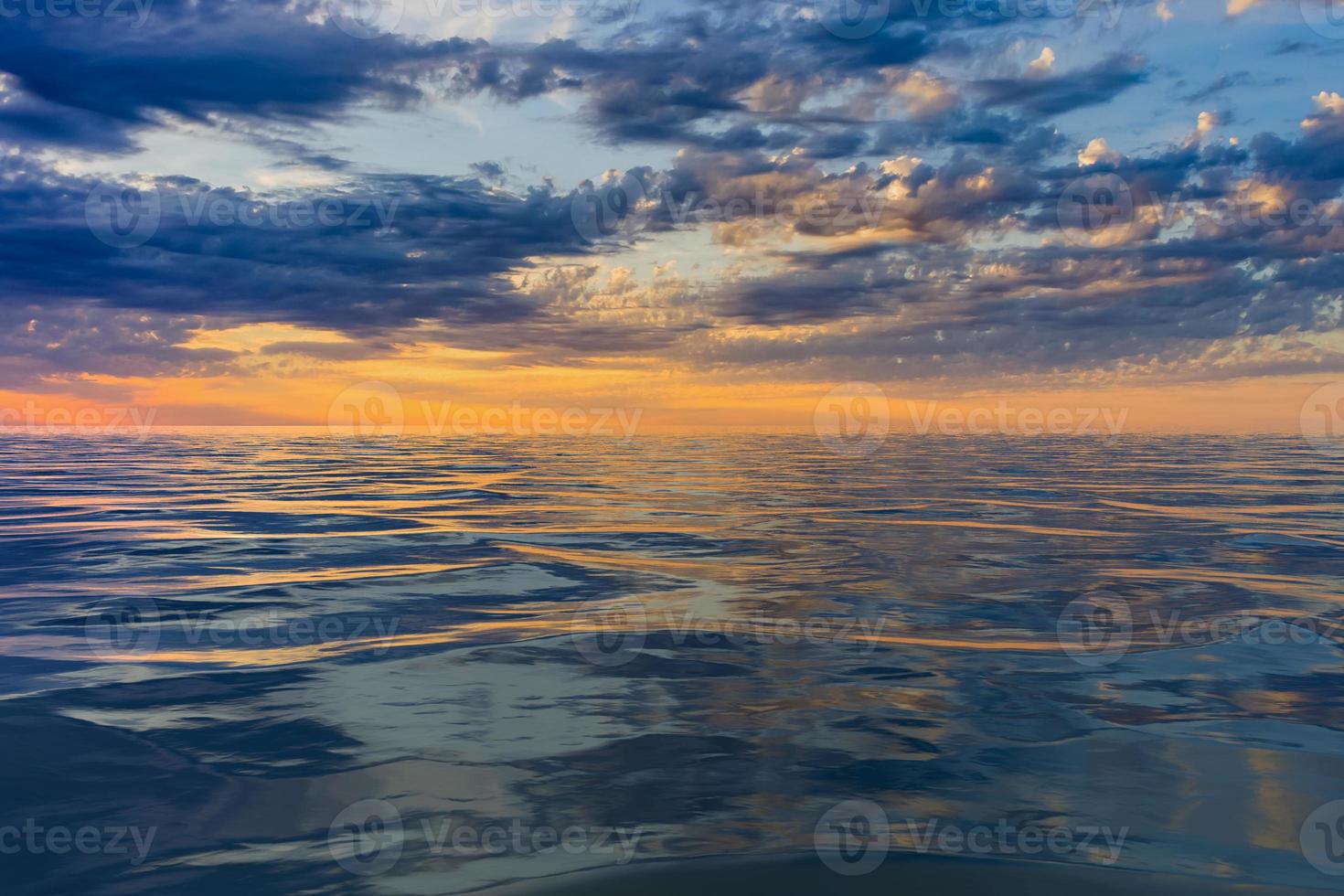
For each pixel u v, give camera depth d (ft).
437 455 176.55
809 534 50.31
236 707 18.69
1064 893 11.07
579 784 14.60
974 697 19.57
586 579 35.55
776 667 22.07
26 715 17.97
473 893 11.05
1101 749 16.28
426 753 15.99
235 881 11.37
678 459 160.86
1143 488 86.69
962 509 64.95
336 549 43.86
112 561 39.86
